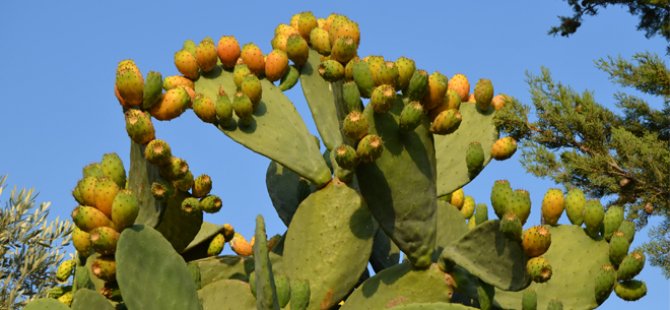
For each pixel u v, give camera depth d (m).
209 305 4.68
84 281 4.15
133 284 3.79
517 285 4.11
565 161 8.56
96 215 3.98
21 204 6.60
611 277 4.50
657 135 9.23
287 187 5.76
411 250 4.39
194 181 4.72
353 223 4.77
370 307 4.51
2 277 6.42
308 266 4.75
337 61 4.43
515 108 8.41
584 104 8.82
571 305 4.57
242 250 5.61
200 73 5.39
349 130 4.10
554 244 4.69
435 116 4.30
